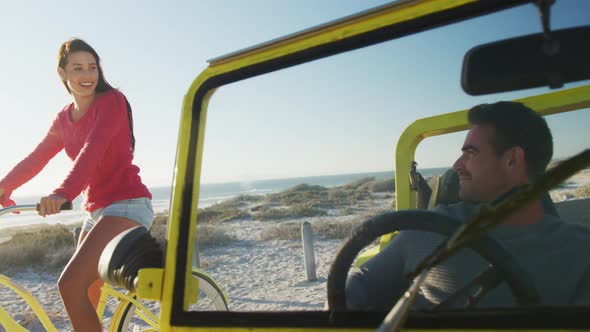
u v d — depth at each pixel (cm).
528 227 124
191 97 130
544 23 96
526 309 99
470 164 133
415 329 104
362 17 113
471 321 101
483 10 101
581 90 123
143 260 132
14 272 1146
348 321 112
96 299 271
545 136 127
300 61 120
